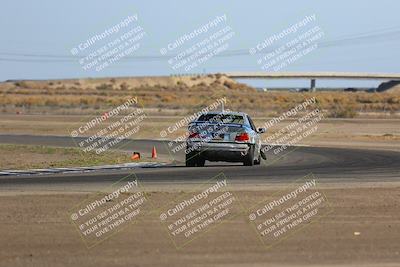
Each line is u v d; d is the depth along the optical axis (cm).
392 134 16400
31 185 5759
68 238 3712
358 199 5000
